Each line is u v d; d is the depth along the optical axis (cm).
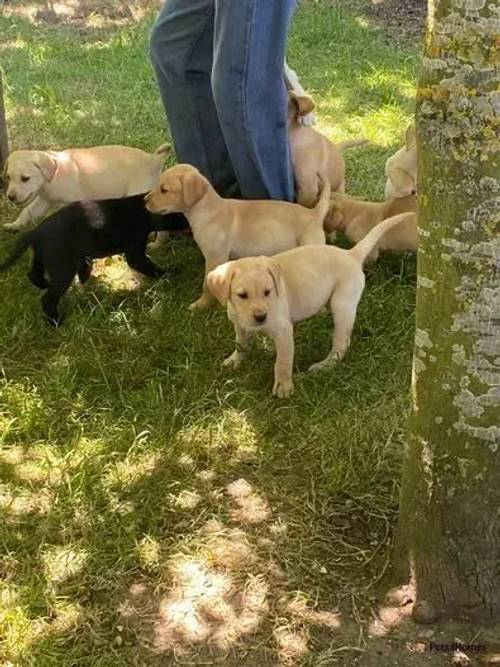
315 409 172
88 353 188
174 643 128
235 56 202
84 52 373
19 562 140
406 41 386
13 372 183
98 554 141
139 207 204
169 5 222
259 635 129
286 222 207
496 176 105
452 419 118
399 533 132
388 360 187
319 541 144
